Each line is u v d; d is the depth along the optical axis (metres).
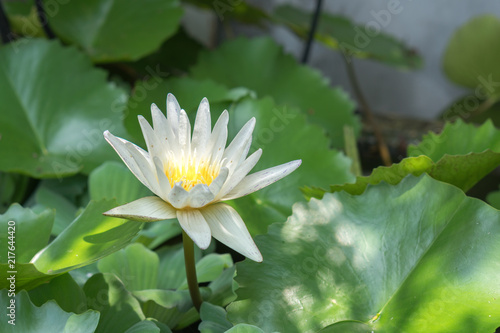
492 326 0.95
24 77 1.24
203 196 0.94
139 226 0.98
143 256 1.07
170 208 0.96
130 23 1.44
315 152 1.16
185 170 0.97
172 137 0.97
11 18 1.43
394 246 1.00
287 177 1.14
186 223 0.94
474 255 0.98
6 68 1.24
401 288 0.98
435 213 1.00
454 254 0.98
